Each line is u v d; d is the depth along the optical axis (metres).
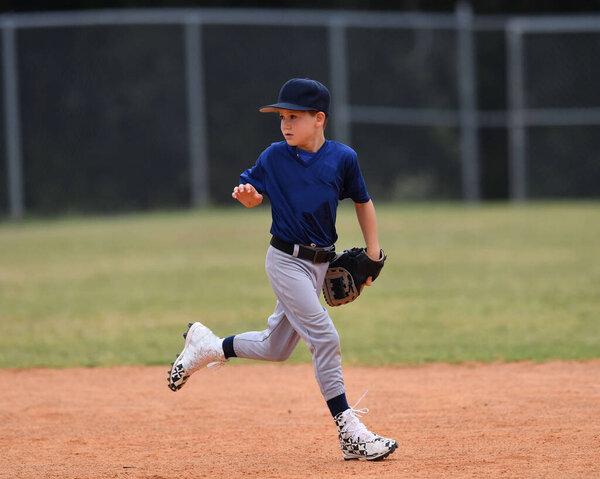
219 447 17.95
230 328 33.25
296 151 16.39
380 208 86.31
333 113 87.81
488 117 98.94
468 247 58.25
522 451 16.83
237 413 21.41
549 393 22.70
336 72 87.56
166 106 82.75
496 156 99.62
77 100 81.56
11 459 17.14
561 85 95.38
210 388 24.59
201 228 70.00
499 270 48.25
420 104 90.44
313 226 16.33
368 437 16.31
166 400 23.05
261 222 73.19
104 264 53.62
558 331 31.95
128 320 35.91
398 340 31.19
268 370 27.34
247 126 85.00
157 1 101.19
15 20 80.50
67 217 81.12
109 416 21.20
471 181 92.31
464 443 17.69
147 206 82.69
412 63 90.31
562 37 95.25
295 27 86.12
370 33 88.75
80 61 81.50
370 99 88.88
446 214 79.31
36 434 19.41
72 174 81.50
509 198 98.69
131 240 64.56
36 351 30.23
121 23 81.94
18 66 80.50
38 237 68.06
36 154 80.88
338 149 16.53
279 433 19.19
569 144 95.62
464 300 39.44
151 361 28.44
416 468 15.70
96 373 26.84
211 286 44.66
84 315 37.31
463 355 28.39
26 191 80.75
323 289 17.62
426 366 27.09
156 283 45.97
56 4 99.62
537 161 95.69
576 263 50.00
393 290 42.78
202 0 101.62
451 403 21.89
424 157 90.69
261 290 43.03
